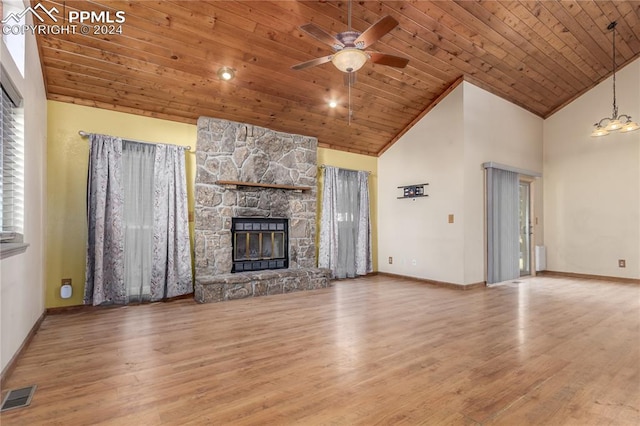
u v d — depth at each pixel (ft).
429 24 13.91
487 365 8.12
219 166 16.15
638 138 19.84
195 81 13.97
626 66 20.25
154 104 14.65
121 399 6.51
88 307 13.42
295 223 18.63
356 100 17.49
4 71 7.22
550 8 14.52
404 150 21.09
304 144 19.02
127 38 11.66
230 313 12.84
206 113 15.88
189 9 11.21
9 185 8.73
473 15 13.91
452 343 9.64
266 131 17.63
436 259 18.97
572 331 10.75
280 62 14.05
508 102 20.71
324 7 12.11
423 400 6.48
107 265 13.57
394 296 15.94
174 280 14.96
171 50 12.43
